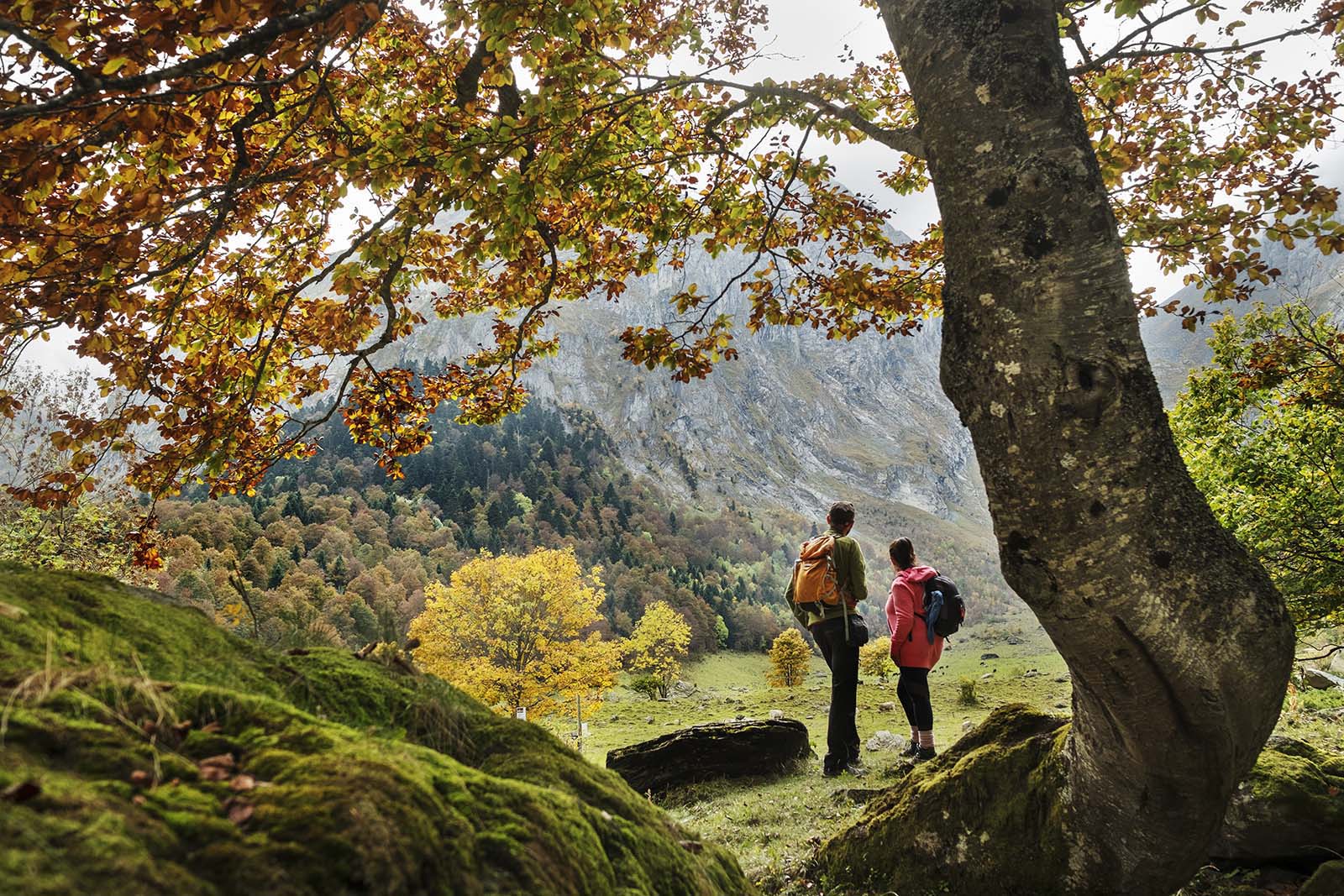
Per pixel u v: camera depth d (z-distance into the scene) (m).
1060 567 2.85
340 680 2.35
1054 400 2.87
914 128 4.32
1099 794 3.44
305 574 94.06
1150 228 6.89
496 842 1.60
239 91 5.68
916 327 8.40
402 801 1.47
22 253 4.87
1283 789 4.17
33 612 1.87
